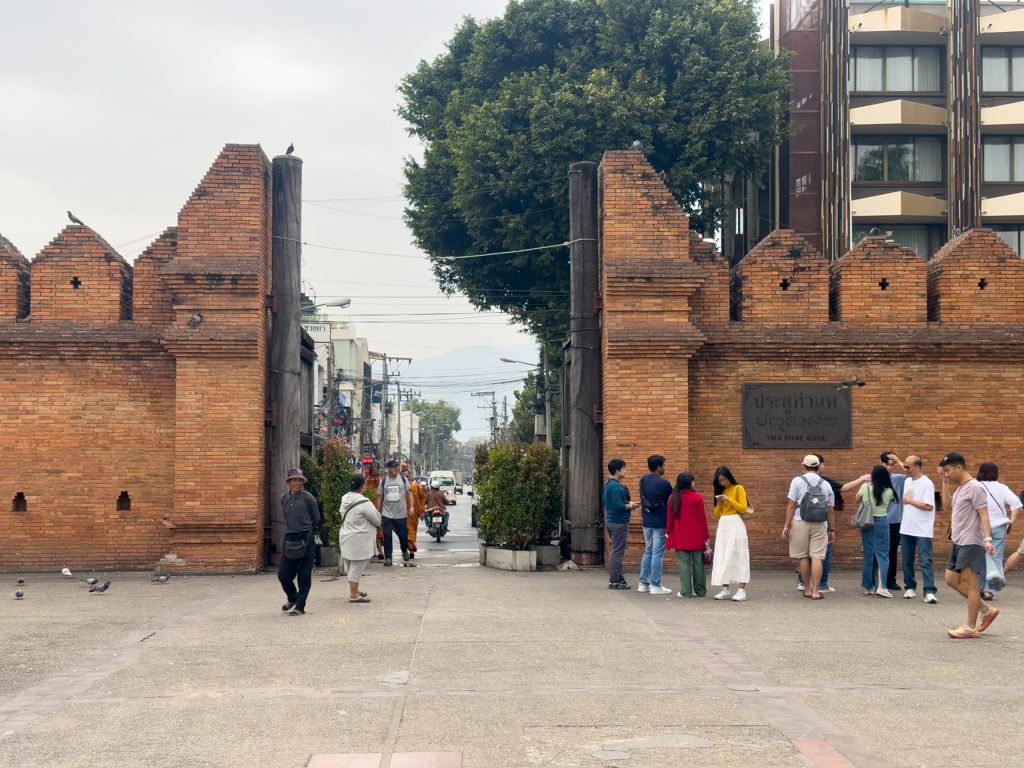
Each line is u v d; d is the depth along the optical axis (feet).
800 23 120.16
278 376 53.62
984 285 53.11
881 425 52.29
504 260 95.04
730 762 18.71
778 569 51.57
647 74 90.07
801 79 119.03
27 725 21.43
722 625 34.17
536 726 21.15
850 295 52.90
